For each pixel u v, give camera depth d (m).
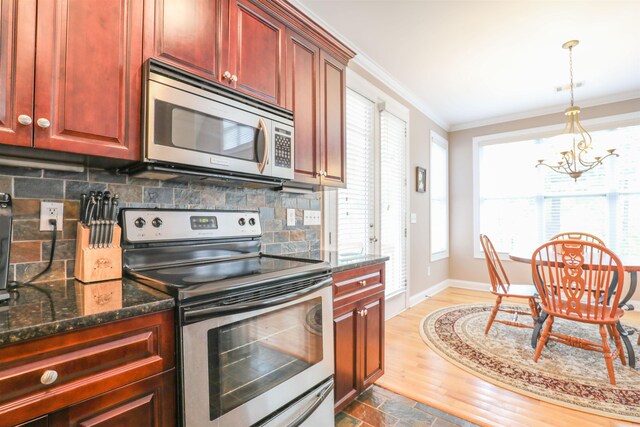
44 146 0.96
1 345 0.68
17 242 1.13
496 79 3.37
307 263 1.53
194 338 0.98
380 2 2.15
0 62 0.89
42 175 1.19
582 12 2.25
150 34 1.20
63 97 1.00
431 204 4.43
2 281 0.94
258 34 1.61
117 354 0.85
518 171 4.45
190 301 0.99
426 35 2.55
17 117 0.91
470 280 4.82
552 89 3.63
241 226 1.79
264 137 1.55
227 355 1.07
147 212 1.41
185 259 1.51
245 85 1.53
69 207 1.25
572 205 4.06
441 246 4.78
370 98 3.06
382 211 3.27
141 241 1.36
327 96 2.05
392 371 2.24
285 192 2.16
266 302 1.19
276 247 2.08
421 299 4.08
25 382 0.71
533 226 4.32
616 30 2.46
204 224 1.61
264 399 1.18
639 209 3.66
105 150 1.08
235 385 1.09
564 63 3.01
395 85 3.46
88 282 1.17
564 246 2.15
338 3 2.16
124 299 0.94
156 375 0.92
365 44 2.68
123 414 0.85
